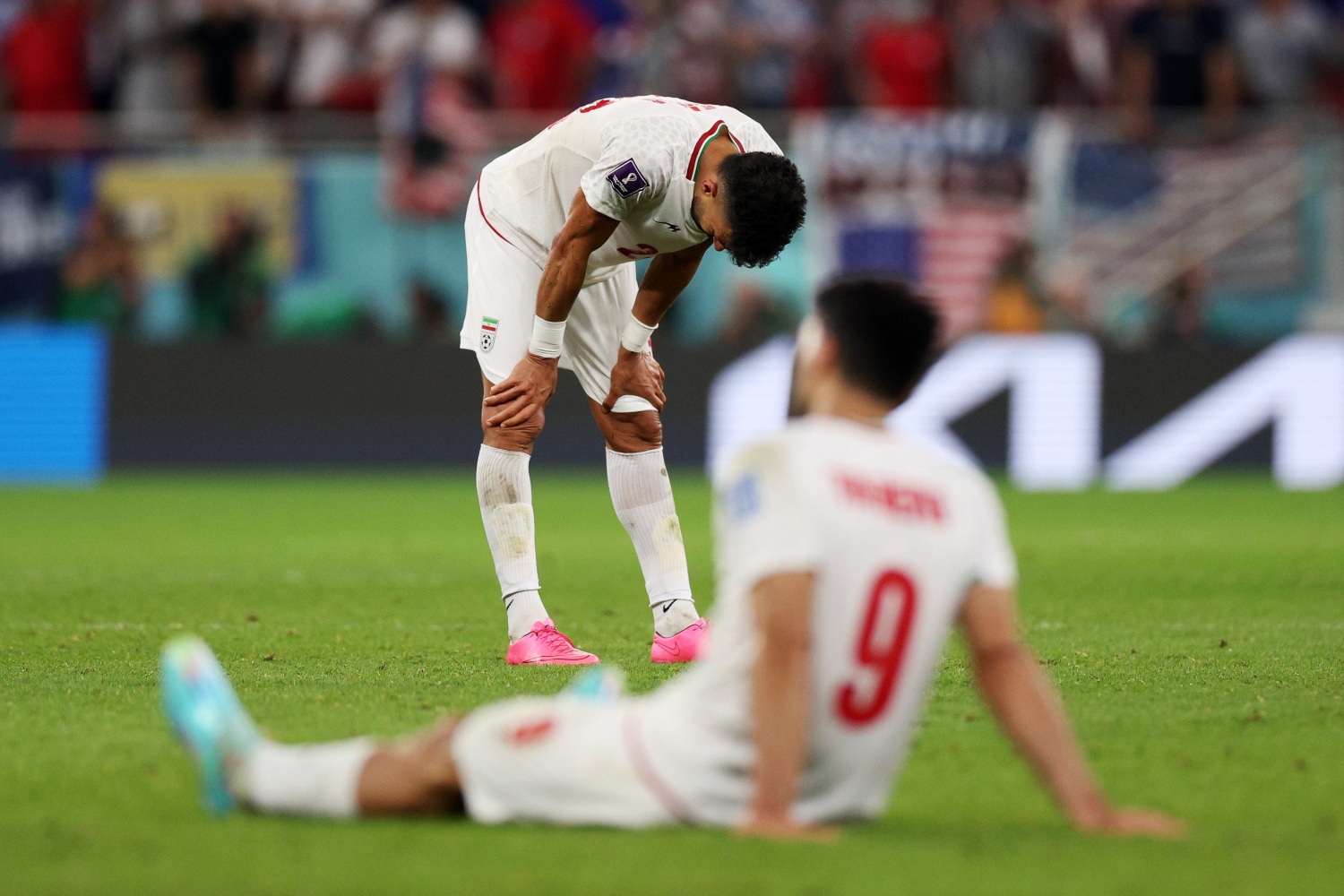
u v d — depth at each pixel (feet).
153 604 78.28
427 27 177.37
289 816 33.86
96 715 47.29
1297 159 165.17
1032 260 164.55
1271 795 37.37
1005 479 165.89
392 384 166.50
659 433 61.77
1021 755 32.30
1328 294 166.09
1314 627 70.03
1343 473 166.40
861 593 30.19
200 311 164.76
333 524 122.52
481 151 164.14
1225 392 166.40
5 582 87.71
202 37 177.99
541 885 28.96
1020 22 181.37
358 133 164.55
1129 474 166.09
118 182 161.89
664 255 59.11
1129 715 47.88
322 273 164.55
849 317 31.48
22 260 161.79
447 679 54.70
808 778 31.32
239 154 162.40
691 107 56.90
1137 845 32.09
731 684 30.63
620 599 81.61
